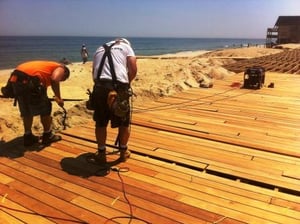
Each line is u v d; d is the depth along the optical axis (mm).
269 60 17250
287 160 3955
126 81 3545
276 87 8750
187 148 4285
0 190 3178
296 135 4867
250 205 2971
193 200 3035
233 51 34406
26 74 3918
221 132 4949
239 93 7887
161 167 3705
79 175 3486
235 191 3209
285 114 6047
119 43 3691
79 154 4020
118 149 4176
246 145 4418
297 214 2846
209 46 126812
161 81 8656
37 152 4070
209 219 2756
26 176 3463
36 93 3943
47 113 4164
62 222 2693
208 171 3670
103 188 3227
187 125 5273
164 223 2693
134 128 5078
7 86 4066
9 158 3891
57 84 4059
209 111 6191
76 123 5246
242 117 5812
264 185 3387
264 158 4004
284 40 56594
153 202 2992
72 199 3029
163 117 5715
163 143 4449
